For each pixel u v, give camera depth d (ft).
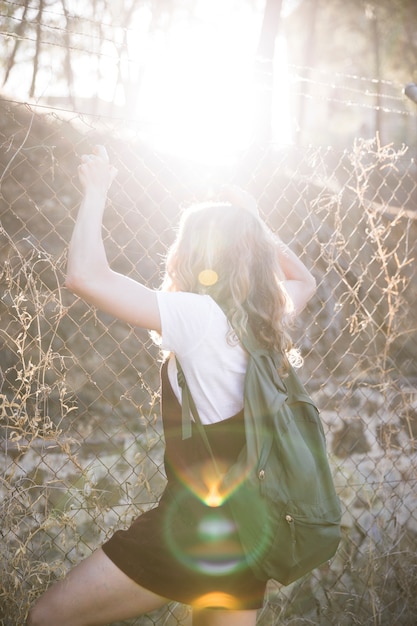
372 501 11.88
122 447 14.19
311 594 11.35
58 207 19.11
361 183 20.63
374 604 11.07
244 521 6.38
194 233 6.88
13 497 9.37
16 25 27.84
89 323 18.12
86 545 9.97
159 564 6.64
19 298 9.77
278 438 6.48
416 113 12.82
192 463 6.73
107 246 19.04
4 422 12.42
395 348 18.75
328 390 16.17
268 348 6.86
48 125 18.66
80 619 6.79
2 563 9.20
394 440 13.52
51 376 16.26
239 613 6.77
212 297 6.72
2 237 17.53
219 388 6.64
